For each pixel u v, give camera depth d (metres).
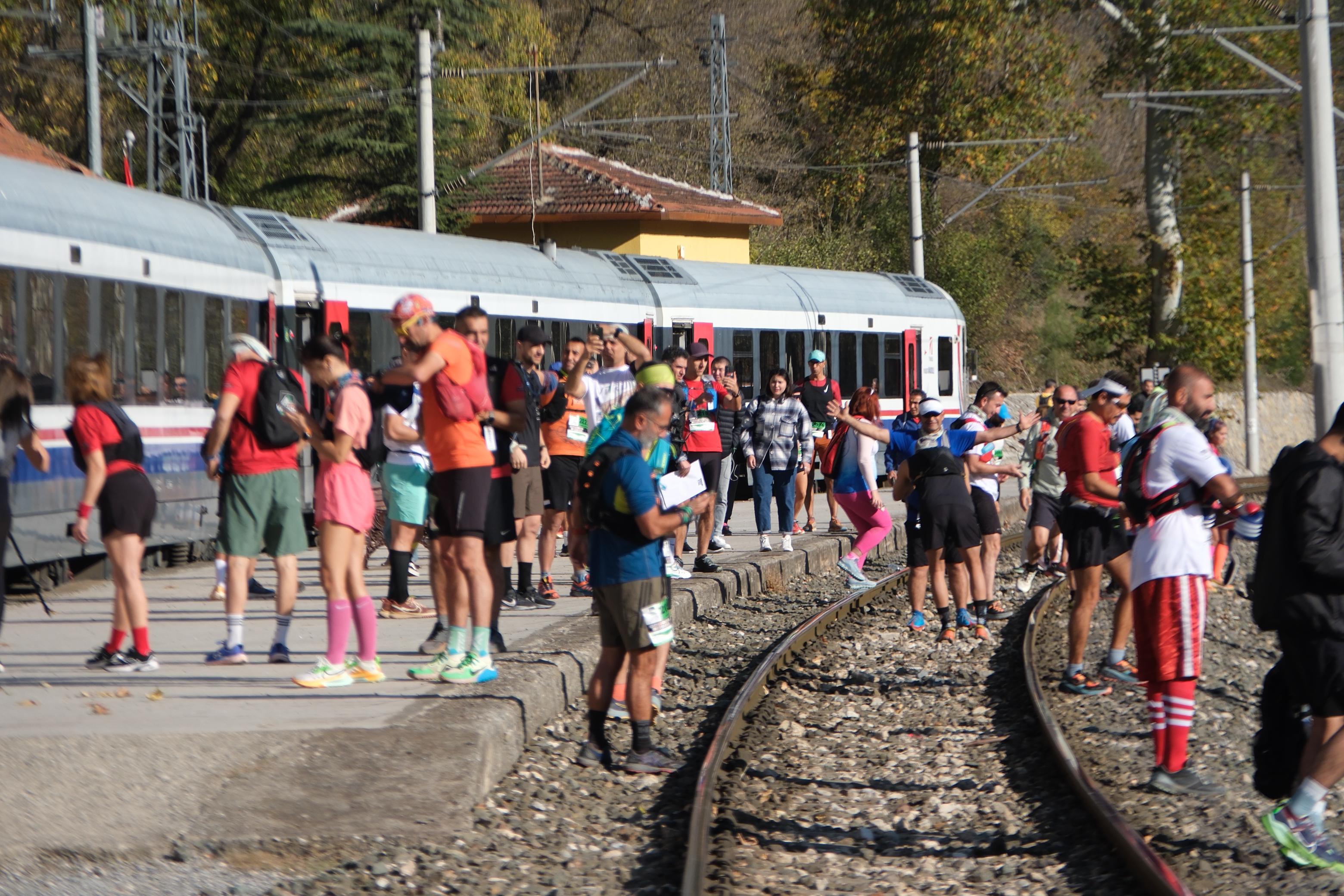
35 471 40.91
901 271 164.00
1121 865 20.58
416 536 37.62
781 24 187.00
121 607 29.56
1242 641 45.09
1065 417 47.31
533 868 20.38
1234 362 127.12
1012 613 47.56
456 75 74.12
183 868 19.44
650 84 174.50
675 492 28.61
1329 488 20.50
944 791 25.36
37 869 19.14
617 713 29.88
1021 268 178.25
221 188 131.88
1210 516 24.92
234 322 52.28
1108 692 33.88
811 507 63.38
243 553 30.25
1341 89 135.75
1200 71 112.56
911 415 42.34
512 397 29.73
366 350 57.69
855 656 39.19
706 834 21.02
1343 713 20.75
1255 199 159.75
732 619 43.97
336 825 20.55
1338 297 36.75
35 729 24.20
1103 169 192.00
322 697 26.83
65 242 42.84
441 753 23.03
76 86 119.88
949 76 146.62
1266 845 22.09
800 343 84.50
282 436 29.83
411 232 62.97
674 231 123.31
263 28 123.50
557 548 55.44
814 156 173.12
